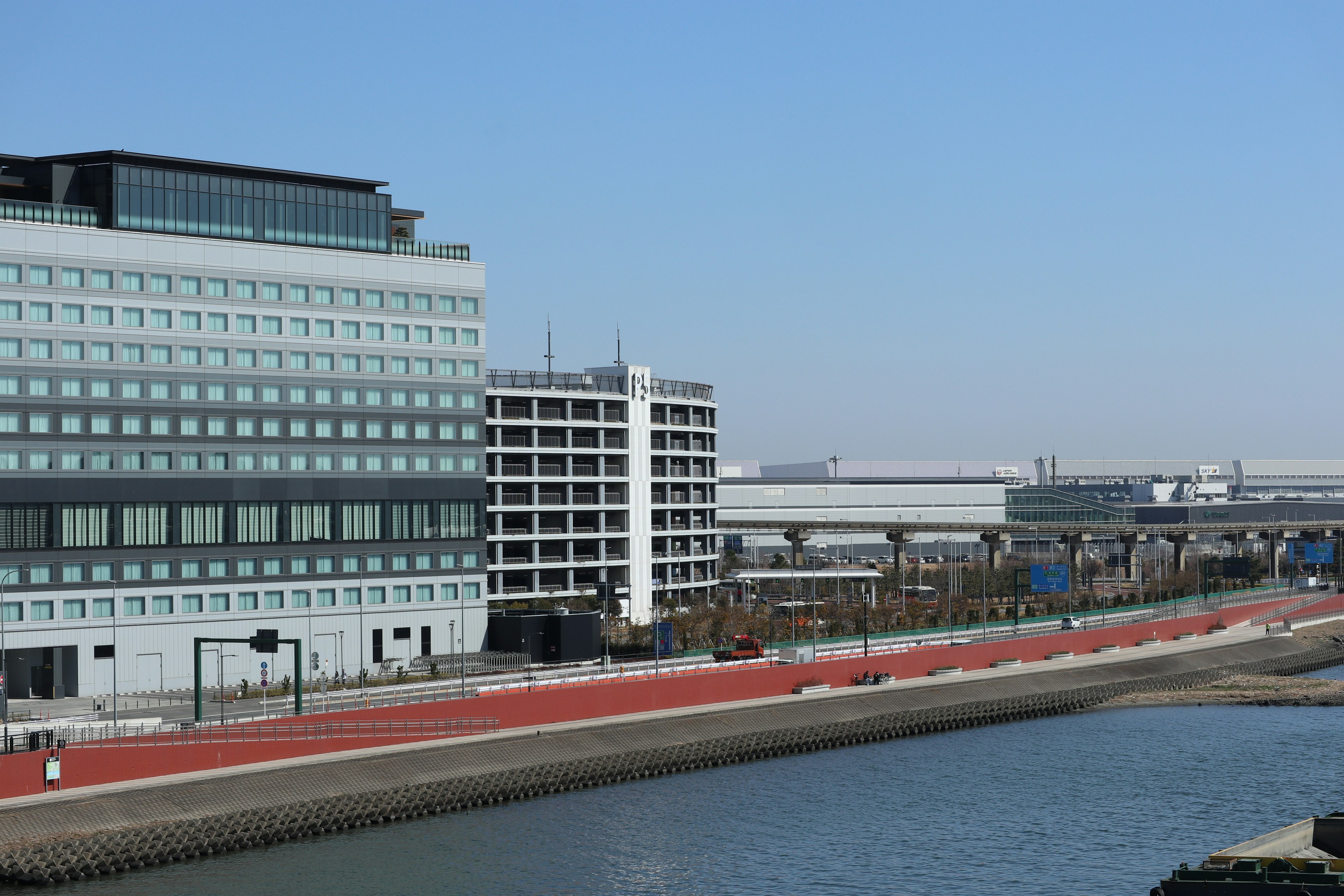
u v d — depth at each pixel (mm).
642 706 141375
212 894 91125
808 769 132750
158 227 148750
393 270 164500
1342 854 87188
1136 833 108188
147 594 146125
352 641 160250
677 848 103750
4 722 122688
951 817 113375
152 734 111000
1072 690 175500
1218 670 196750
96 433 144125
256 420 154250
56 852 92750
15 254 140125
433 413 167250
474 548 170625
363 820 108125
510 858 100500
